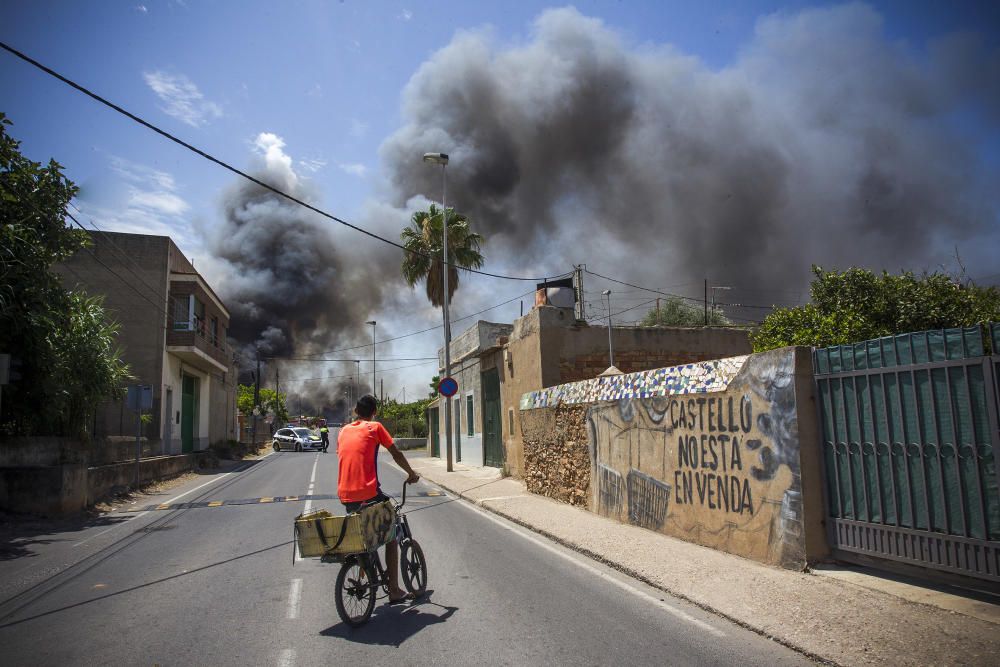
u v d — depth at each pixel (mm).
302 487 17719
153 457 21172
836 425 6406
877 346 5965
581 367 16203
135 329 27391
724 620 5422
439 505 13703
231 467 28844
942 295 11820
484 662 4488
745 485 7418
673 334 16984
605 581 6875
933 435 5406
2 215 13367
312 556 5293
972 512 5098
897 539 5727
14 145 13367
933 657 4195
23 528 11336
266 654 4711
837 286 12477
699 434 8320
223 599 6285
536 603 5992
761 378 7195
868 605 5250
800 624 5008
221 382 39938
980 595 5062
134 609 6012
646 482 9625
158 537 10148
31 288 13148
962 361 5172
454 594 6336
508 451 18516
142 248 28031
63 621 5688
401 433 54375
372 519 5340
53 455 13984
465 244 32281
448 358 22359
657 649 4719
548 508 12234
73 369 15180
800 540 6504
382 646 4844
